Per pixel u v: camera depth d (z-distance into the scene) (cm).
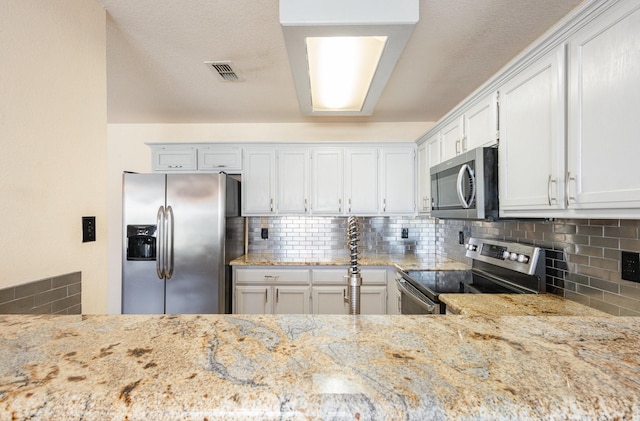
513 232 198
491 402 38
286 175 311
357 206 311
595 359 48
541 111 132
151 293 251
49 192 114
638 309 119
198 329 58
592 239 139
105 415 36
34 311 107
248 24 163
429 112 307
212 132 341
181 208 252
